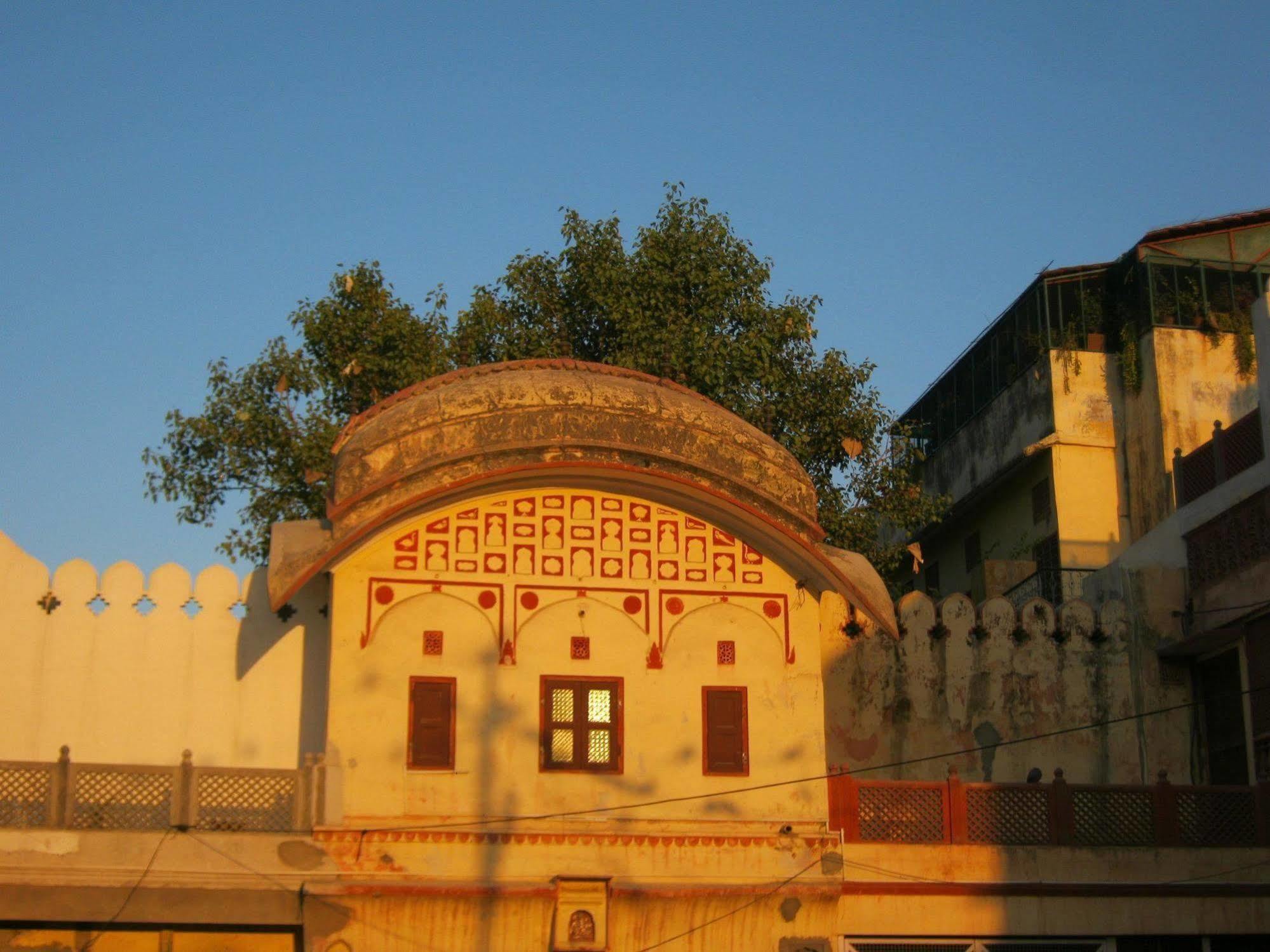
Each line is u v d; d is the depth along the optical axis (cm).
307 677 1670
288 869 1521
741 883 1611
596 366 1794
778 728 1670
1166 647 2020
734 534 1712
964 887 1688
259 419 2338
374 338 2373
